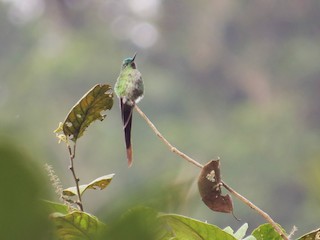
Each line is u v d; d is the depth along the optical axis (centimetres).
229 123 2727
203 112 2903
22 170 65
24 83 2786
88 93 141
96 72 2831
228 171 2536
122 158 2486
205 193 137
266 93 2880
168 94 2889
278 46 2955
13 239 65
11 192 64
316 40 2945
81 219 91
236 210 1925
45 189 66
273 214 2430
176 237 118
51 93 2744
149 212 68
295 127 2659
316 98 2769
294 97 2789
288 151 2558
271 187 2489
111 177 147
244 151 2550
